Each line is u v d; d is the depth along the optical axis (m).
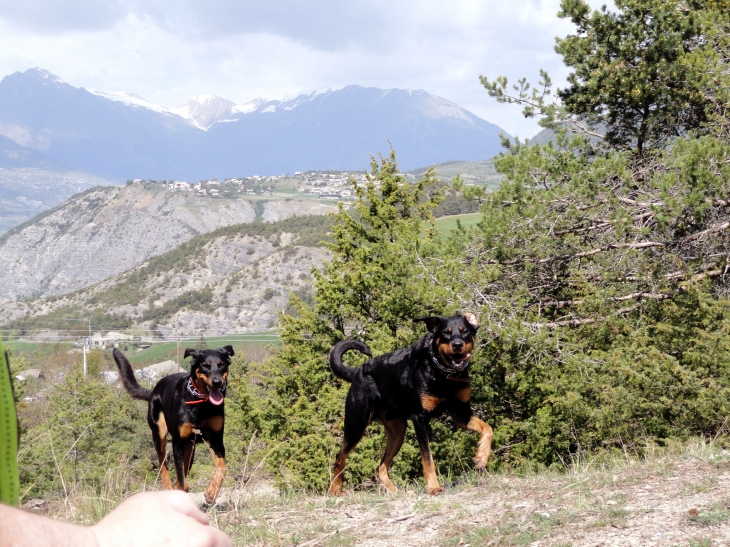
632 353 9.09
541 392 10.67
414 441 11.16
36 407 28.22
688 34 15.70
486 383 11.22
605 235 12.61
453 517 5.54
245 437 17.09
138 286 168.38
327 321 20.69
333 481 8.18
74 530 0.52
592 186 12.63
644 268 11.47
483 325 11.06
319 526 5.92
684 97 15.21
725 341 7.98
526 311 11.90
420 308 13.64
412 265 13.55
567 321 12.20
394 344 13.80
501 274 12.93
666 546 4.13
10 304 167.75
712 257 11.70
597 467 7.54
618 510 4.84
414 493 7.10
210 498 7.32
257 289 143.38
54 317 149.25
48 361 66.12
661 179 12.15
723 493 4.93
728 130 13.07
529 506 5.45
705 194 11.17
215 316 135.88
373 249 18.73
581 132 16.95
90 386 25.58
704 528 4.32
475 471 7.88
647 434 8.34
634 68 16.00
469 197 14.66
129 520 0.56
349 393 8.18
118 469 8.84
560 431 9.48
